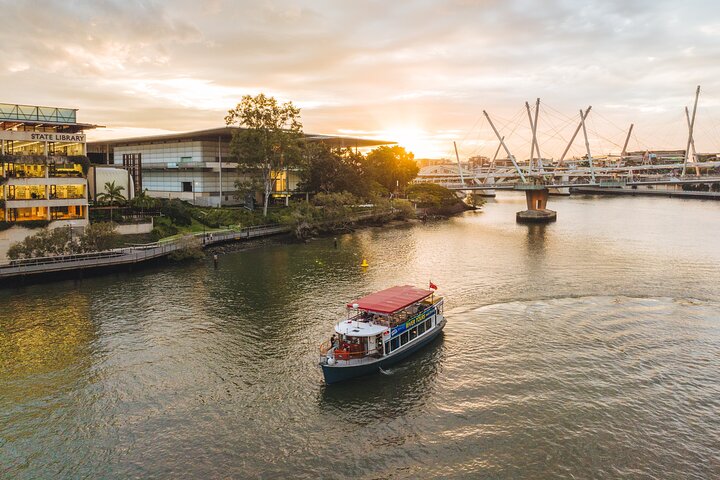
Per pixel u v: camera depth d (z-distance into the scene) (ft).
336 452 118.62
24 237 292.61
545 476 110.52
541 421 130.31
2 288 245.45
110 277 269.23
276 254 342.64
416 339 172.65
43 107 309.63
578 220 549.54
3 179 288.30
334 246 374.43
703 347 173.37
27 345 176.04
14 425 128.36
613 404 137.90
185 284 255.91
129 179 451.94
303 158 490.08
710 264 298.35
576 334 185.78
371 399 142.00
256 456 117.08
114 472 111.65
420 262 314.35
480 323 198.59
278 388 147.23
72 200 312.50
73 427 127.54
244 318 203.41
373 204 547.49
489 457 116.67
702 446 120.06
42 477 110.01
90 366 160.04
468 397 142.72
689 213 616.80
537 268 292.40
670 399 140.15
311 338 182.50
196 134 482.28
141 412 134.41
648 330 188.96
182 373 155.74
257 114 429.38
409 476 110.52
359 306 170.81
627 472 111.65
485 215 638.53
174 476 110.52
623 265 297.53
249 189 453.17
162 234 354.54
